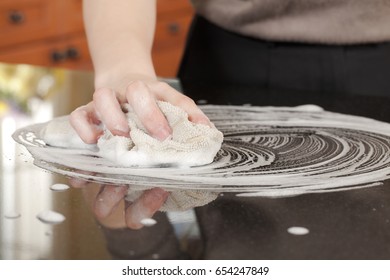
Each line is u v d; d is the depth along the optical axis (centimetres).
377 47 101
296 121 85
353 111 91
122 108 71
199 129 67
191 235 48
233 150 71
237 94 101
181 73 114
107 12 87
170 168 65
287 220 51
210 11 107
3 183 59
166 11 251
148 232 49
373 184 60
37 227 49
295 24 101
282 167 65
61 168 64
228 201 55
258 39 105
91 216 52
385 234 48
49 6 208
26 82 106
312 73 103
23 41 202
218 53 109
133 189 58
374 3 98
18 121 83
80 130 70
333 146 73
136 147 65
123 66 80
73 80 108
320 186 59
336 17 99
